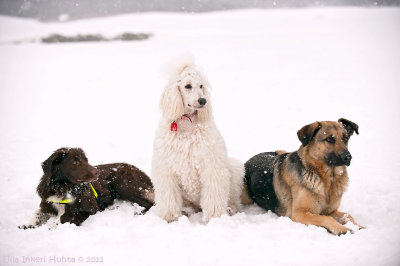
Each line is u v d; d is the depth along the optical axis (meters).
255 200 6.24
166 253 4.32
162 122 5.47
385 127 10.27
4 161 8.90
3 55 29.55
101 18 60.19
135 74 20.86
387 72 17.95
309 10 59.09
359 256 4.01
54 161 5.42
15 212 5.92
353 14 48.22
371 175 7.09
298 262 3.99
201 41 33.41
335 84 16.03
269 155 6.49
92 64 24.52
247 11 63.44
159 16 58.41
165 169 5.37
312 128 5.21
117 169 6.49
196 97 5.14
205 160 5.26
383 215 5.30
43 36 41.41
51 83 19.59
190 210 5.96
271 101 13.78
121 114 13.30
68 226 5.20
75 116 13.34
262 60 23.27
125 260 4.19
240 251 4.32
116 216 5.53
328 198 5.26
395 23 37.28
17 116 13.70
